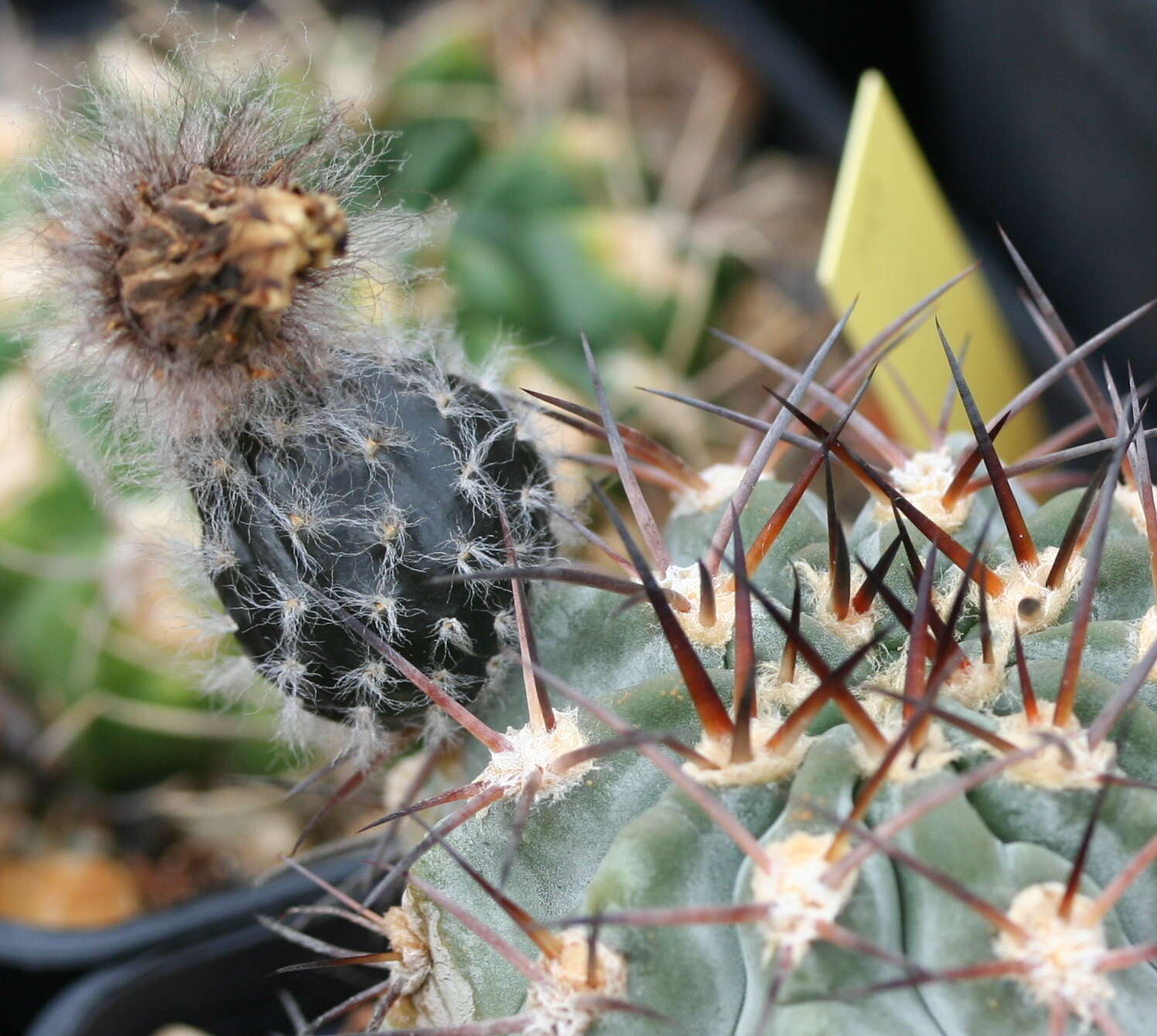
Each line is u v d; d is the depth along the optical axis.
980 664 0.12
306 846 0.19
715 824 0.11
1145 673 0.11
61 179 0.12
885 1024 0.10
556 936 0.11
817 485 0.20
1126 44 0.19
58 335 0.12
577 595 0.13
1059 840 0.11
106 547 0.18
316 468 0.12
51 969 0.17
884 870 0.11
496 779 0.12
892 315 0.16
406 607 0.12
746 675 0.11
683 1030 0.11
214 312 0.11
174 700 0.18
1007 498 0.12
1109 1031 0.10
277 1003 0.17
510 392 0.13
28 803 0.20
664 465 0.13
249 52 0.16
